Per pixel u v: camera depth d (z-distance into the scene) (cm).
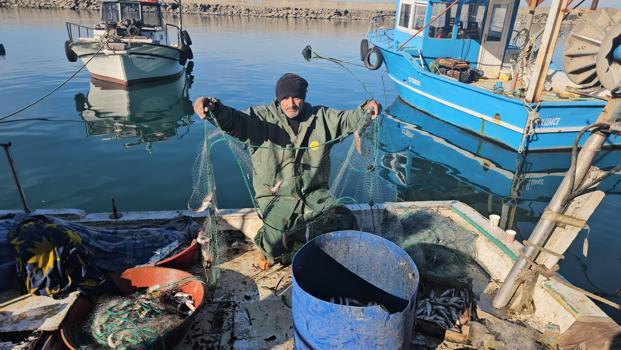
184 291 292
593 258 543
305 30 3431
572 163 242
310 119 323
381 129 1066
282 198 330
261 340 270
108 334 244
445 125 1115
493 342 261
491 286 329
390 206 415
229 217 386
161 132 1036
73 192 684
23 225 288
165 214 389
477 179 805
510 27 1114
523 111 870
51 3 4306
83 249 290
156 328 249
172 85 1577
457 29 1160
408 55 1182
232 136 318
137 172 771
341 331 209
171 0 4666
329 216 339
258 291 315
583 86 255
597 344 254
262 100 1332
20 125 1027
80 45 1446
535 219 660
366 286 282
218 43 2564
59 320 262
